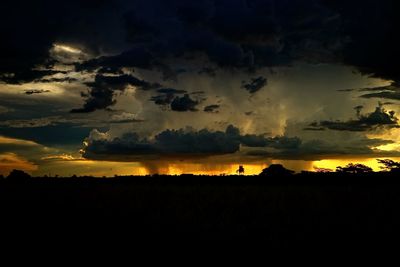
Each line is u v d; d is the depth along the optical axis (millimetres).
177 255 17281
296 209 30109
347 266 15945
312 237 20156
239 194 40375
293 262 16453
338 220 24500
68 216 26453
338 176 69688
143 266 15812
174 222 23812
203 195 40031
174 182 67438
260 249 18156
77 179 68062
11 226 23125
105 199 35938
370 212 28062
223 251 17953
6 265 15664
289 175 72750
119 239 19906
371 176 66875
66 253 17375
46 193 41438
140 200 34875
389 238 19922
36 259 16453
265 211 29609
